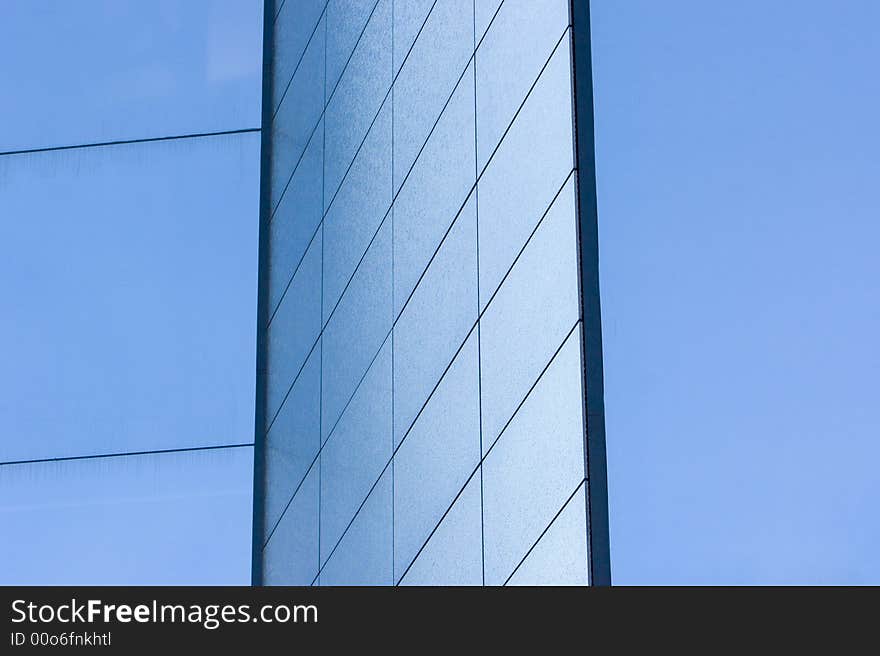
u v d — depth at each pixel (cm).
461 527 1407
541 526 1203
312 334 2159
